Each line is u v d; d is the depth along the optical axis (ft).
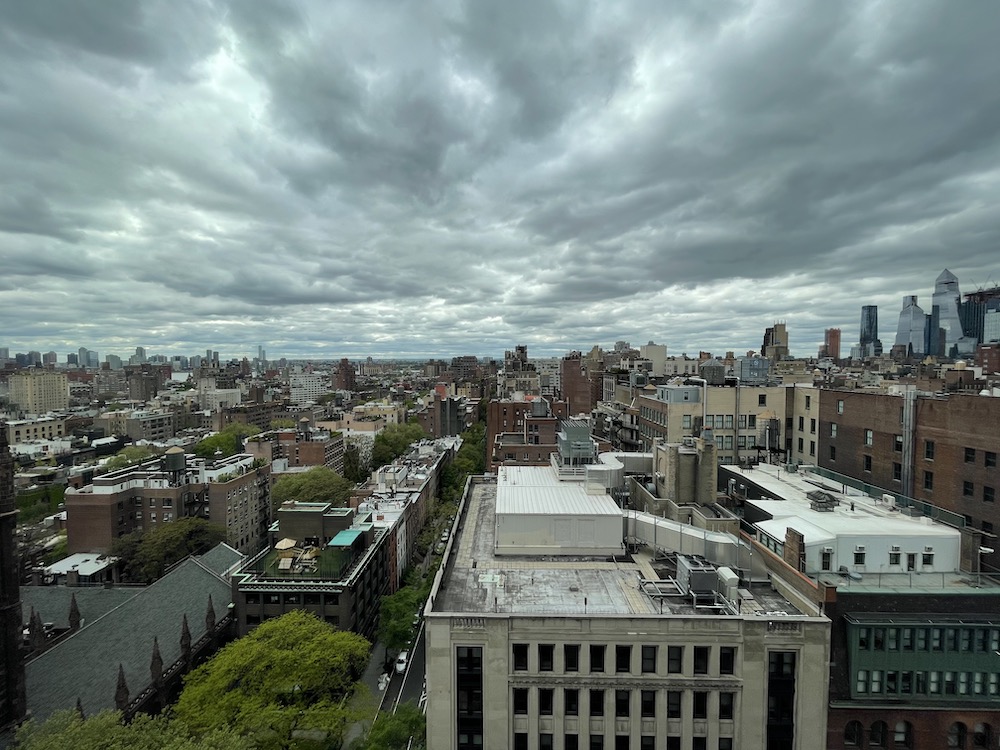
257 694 172.86
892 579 140.77
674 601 136.26
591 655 125.59
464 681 126.93
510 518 166.40
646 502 198.80
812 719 123.65
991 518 170.19
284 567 250.98
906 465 203.62
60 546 376.48
